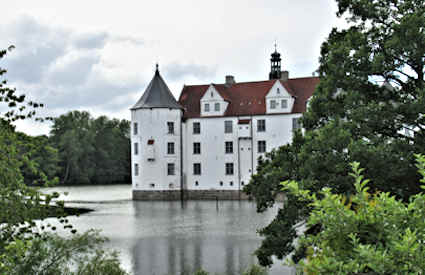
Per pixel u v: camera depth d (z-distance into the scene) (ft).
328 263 13.25
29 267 29.45
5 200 21.26
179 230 102.99
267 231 54.34
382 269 12.29
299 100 194.29
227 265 68.33
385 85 61.57
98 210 150.30
